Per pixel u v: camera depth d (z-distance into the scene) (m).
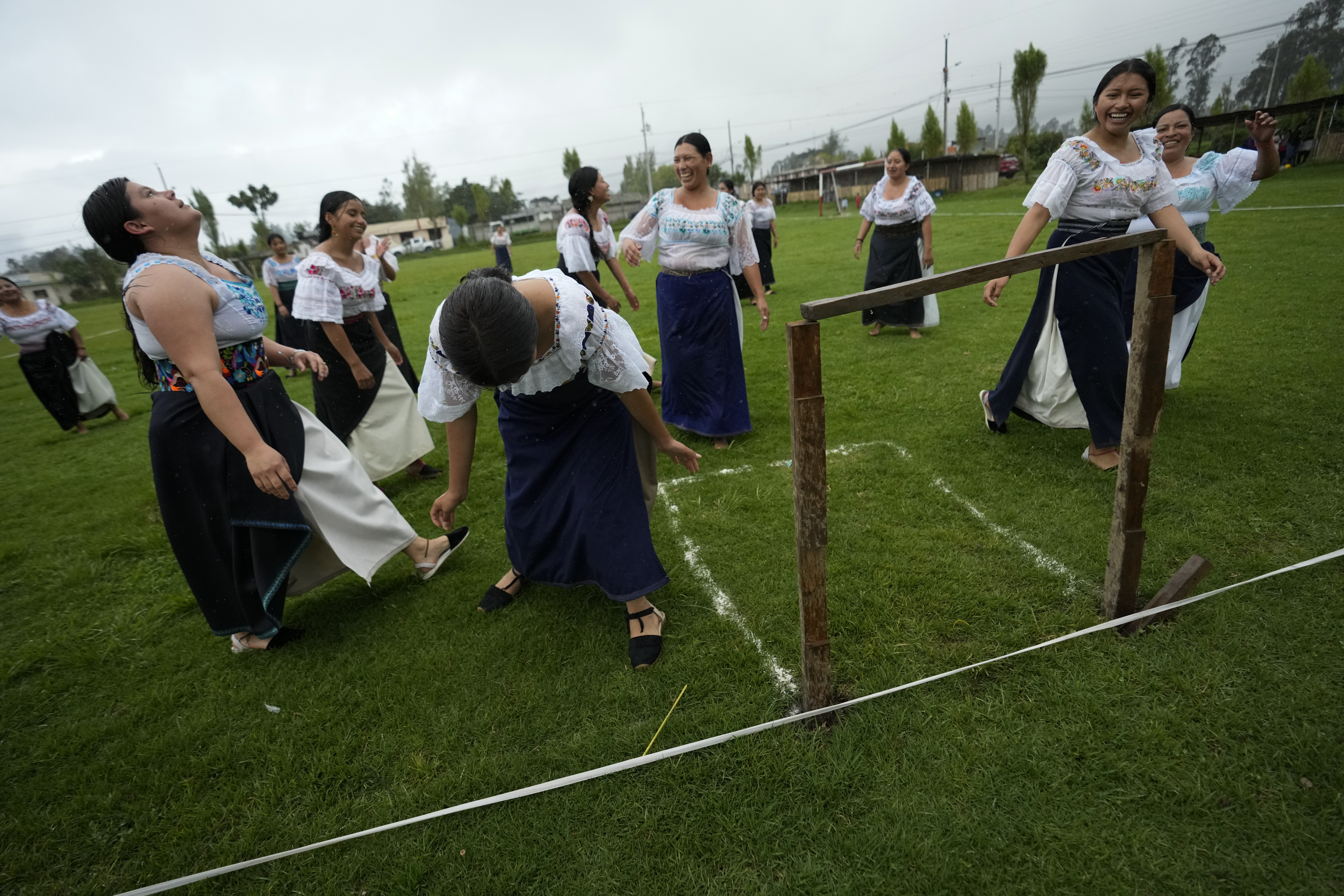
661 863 1.65
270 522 2.35
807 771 1.83
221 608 2.45
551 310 1.88
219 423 2.05
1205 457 3.27
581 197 4.61
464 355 1.52
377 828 1.79
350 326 3.75
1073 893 1.48
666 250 3.99
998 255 10.67
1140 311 1.94
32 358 6.30
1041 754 1.80
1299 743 1.75
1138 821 1.62
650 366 2.27
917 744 1.87
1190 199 3.66
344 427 3.83
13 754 2.27
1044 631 2.27
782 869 1.61
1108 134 3.01
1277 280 6.49
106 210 2.05
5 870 1.82
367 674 2.43
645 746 1.98
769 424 4.48
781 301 8.91
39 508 4.59
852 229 19.59
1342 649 2.04
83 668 2.69
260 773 2.06
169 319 1.97
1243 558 2.52
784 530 3.09
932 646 2.25
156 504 4.35
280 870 1.74
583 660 2.37
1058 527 2.87
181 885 1.70
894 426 4.15
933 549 2.82
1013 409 3.64
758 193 9.46
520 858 1.69
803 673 1.97
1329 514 2.73
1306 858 1.50
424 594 2.90
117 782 2.08
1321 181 16.22
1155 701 1.93
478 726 2.12
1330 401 3.75
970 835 1.62
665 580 2.31
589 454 2.27
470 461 2.33
